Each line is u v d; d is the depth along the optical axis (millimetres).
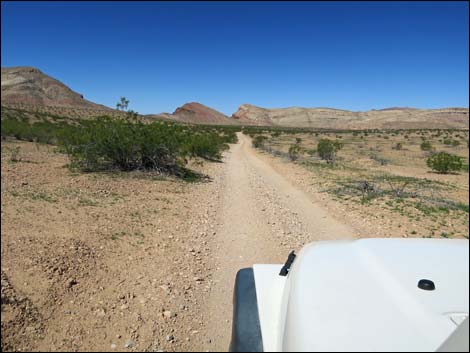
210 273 5168
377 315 1827
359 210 9867
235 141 59625
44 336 3451
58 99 190875
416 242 2545
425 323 1790
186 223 7719
